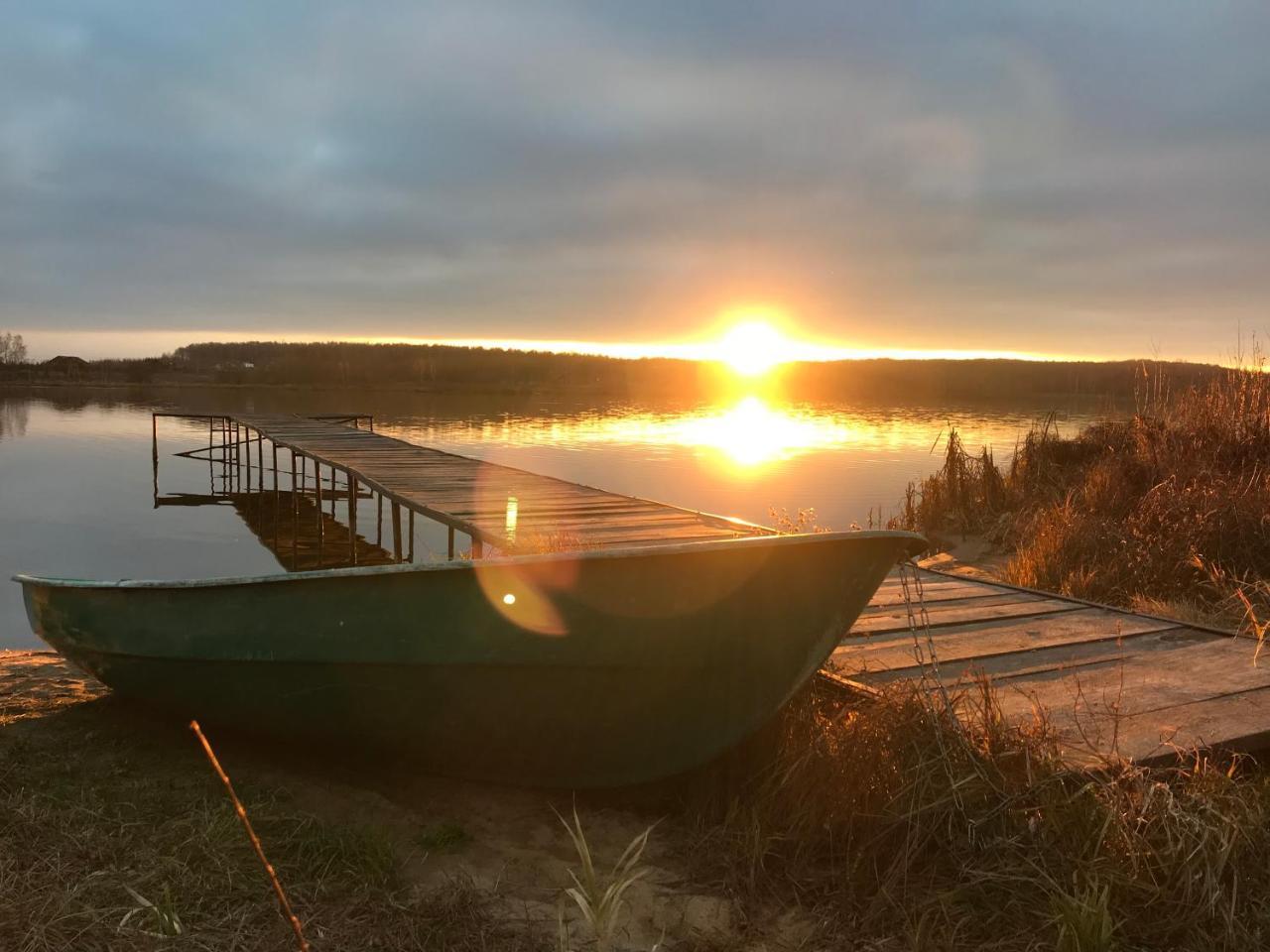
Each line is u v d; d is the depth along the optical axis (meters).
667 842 3.38
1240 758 3.49
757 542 3.26
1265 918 2.56
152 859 2.96
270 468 27.05
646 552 3.22
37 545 14.15
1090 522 7.86
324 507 20.12
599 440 28.16
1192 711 3.74
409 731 3.77
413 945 2.60
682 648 3.41
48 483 21.81
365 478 11.04
